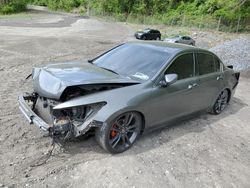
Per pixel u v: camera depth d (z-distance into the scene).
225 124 5.86
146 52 4.84
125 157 4.02
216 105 6.18
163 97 4.37
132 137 4.21
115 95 3.82
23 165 3.57
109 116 3.69
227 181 3.86
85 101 3.59
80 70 4.18
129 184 3.49
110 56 5.07
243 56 13.25
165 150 4.38
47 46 14.77
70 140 4.13
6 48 12.83
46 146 4.04
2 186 3.17
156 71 4.40
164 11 57.59
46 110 3.95
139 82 4.18
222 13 41.97
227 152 4.64
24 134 4.30
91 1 72.56
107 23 45.62
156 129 4.67
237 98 8.05
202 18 44.97
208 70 5.51
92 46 16.77
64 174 3.51
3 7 53.28
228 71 6.25
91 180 3.47
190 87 4.88
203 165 4.15
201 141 4.88
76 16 58.69
